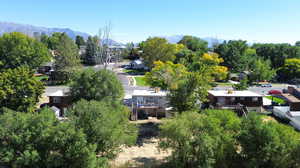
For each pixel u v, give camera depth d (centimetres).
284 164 1997
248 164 2044
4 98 2983
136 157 2669
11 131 1858
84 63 10562
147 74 4522
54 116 2103
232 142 2183
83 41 16175
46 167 1867
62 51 6506
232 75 7969
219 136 2116
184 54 9119
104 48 8762
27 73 3341
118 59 11431
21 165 1798
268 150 1969
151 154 2766
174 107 3422
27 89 3200
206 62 6450
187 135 2128
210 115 2320
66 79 6588
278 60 9694
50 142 1892
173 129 2138
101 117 2066
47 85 6119
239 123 2261
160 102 4106
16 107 3144
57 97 3891
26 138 1811
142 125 3731
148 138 3278
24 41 6166
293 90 4809
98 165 1934
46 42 13288
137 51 12644
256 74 7412
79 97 3092
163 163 2495
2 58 5916
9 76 3153
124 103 4144
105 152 2253
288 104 4528
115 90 3209
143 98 4084
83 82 3122
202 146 2019
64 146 1908
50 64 8375
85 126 2027
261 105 4197
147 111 4141
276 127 2112
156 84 4375
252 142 2073
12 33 6253
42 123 1927
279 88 6631
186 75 3559
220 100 4138
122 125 2466
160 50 8594
